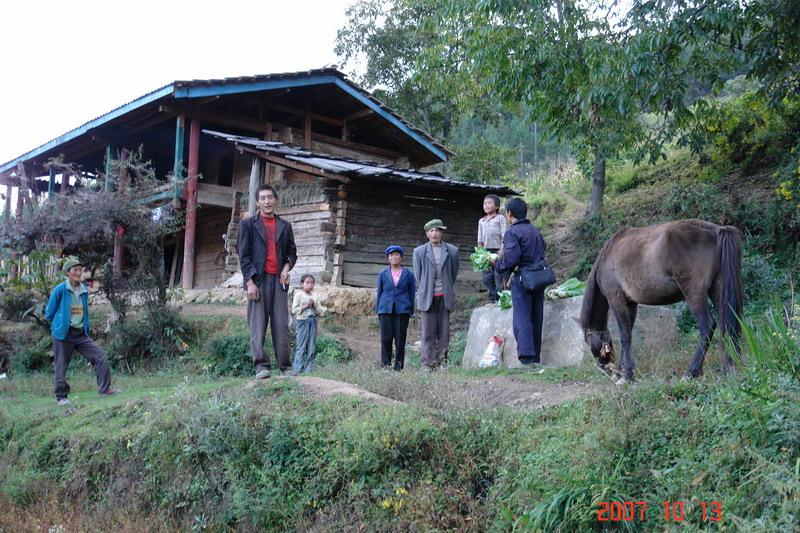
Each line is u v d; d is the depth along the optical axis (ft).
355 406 18.51
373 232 48.11
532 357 23.82
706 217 41.78
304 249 48.47
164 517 18.13
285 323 22.94
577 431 15.05
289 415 18.51
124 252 48.73
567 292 26.55
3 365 40.96
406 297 28.66
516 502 14.06
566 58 36.27
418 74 56.85
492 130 153.79
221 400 20.07
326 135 68.18
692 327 30.27
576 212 62.69
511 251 23.80
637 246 18.90
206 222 70.38
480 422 16.79
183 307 46.68
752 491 11.84
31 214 44.45
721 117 46.37
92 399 27.40
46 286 43.93
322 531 15.30
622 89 32.53
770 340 15.16
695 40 32.24
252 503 16.83
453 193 51.19
